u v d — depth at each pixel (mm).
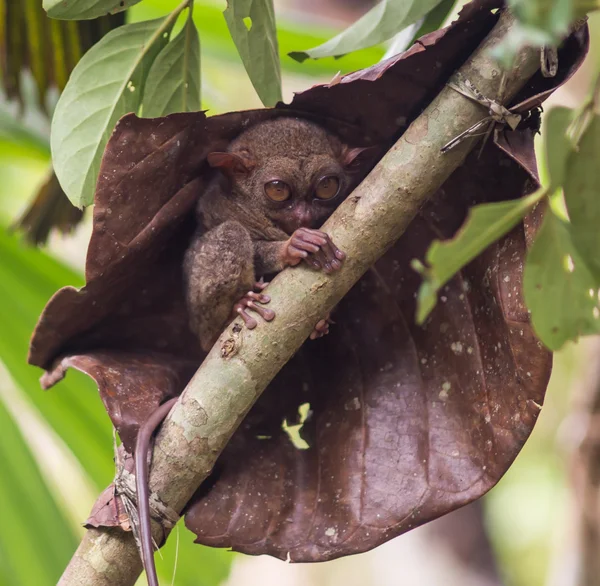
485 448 1218
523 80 1198
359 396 1246
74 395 1358
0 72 1327
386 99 1235
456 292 1233
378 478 1229
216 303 1267
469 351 1229
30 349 1233
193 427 1203
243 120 1238
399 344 1246
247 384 1203
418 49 1203
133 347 1255
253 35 1248
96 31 1303
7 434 1362
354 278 1205
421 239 1245
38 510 1360
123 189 1209
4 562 1352
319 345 1259
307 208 1292
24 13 1296
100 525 1207
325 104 1244
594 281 1143
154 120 1205
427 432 1230
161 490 1204
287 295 1204
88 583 1206
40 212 1331
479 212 1119
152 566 1191
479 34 1206
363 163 1276
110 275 1220
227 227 1273
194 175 1237
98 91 1239
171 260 1256
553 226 1138
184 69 1254
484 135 1207
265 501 1232
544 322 1144
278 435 1250
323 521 1228
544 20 1049
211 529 1225
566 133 1134
